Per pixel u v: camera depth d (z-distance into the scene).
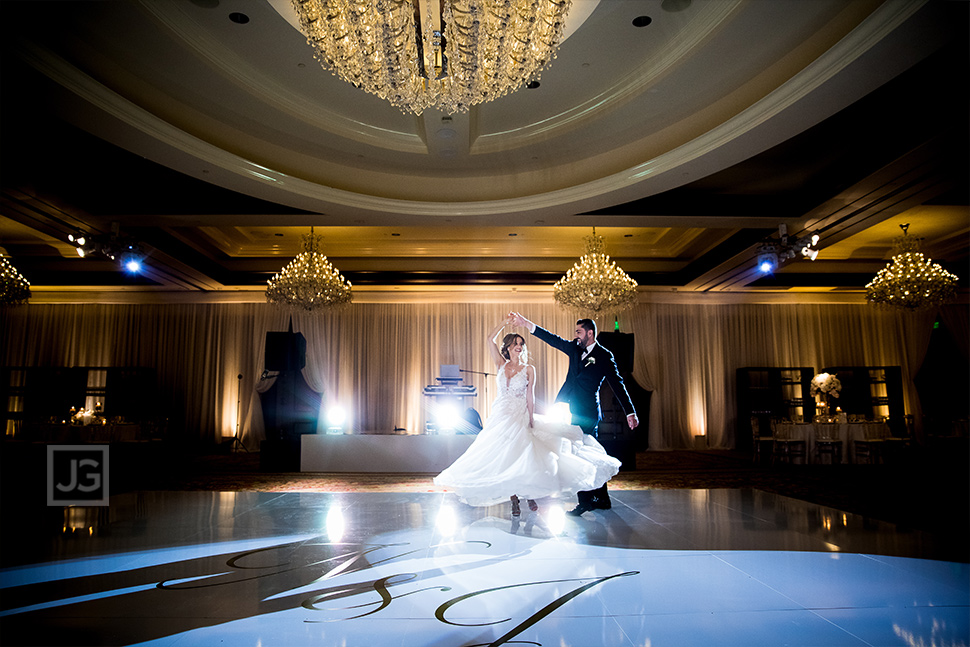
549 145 7.00
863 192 6.96
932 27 4.01
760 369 13.48
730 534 4.12
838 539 3.97
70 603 2.68
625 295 10.38
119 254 8.69
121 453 10.52
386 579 3.03
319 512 5.12
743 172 6.80
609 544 3.79
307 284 10.09
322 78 5.82
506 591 2.82
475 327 13.91
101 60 5.14
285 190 7.05
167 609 2.60
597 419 4.90
